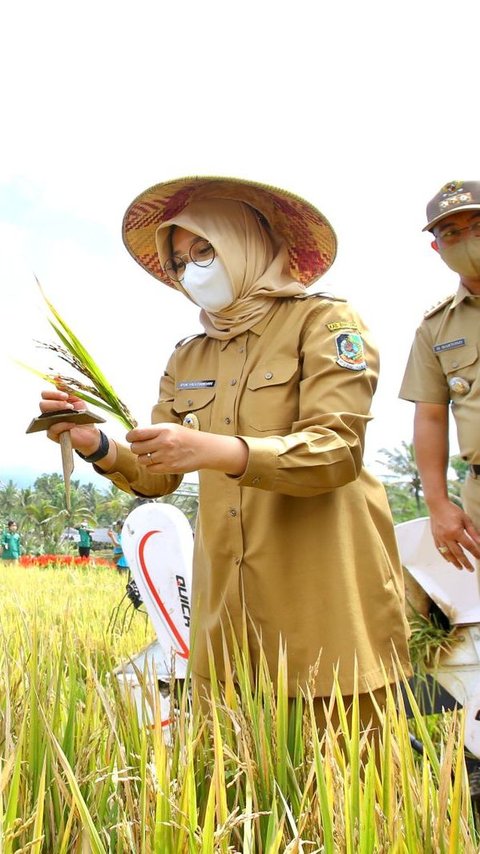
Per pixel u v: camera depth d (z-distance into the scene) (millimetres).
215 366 2639
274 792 1695
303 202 2574
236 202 2586
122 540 3793
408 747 1833
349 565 2330
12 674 2342
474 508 3352
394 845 1535
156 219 2869
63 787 1657
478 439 3242
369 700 2299
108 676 2391
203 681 2512
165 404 2801
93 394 2229
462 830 1623
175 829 1561
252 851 1607
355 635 2254
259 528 2367
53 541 36250
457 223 3141
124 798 1833
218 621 2420
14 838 1615
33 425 2217
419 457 3555
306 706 2174
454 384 3371
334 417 2244
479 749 3213
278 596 2324
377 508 2521
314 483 2189
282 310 2516
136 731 2037
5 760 1755
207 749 1948
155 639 4188
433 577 3516
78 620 5039
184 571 3586
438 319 3496
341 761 1812
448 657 3402
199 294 2498
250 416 2434
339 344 2373
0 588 9266
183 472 2088
